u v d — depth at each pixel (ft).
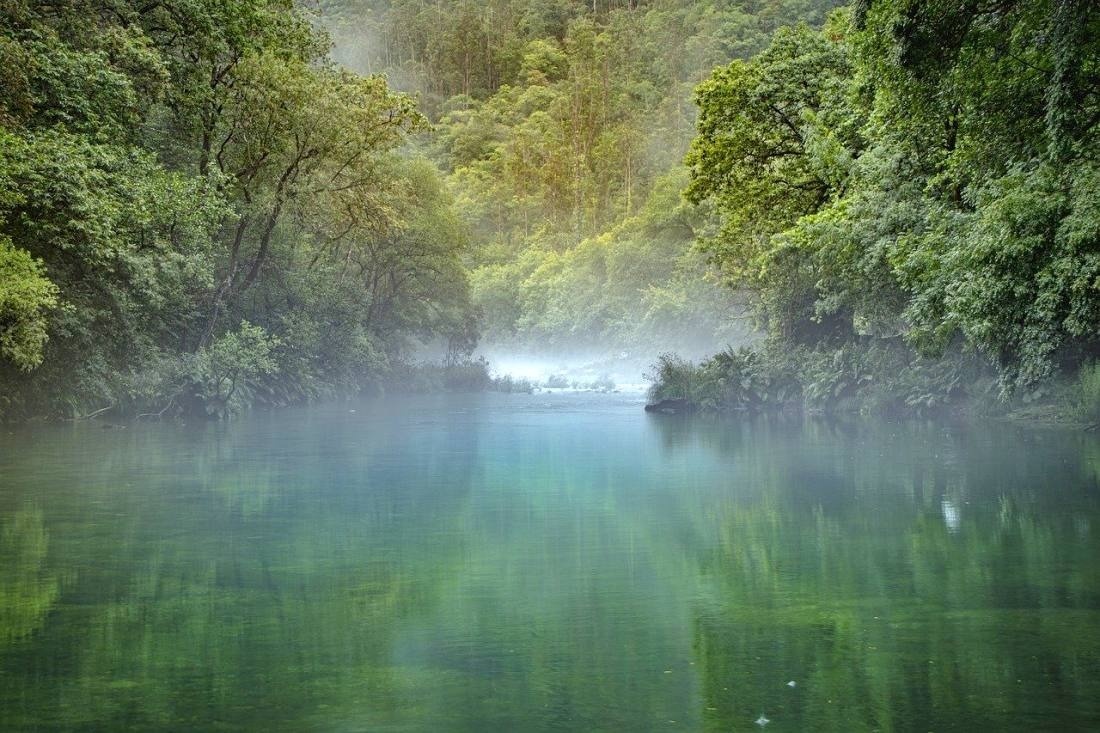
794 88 108.68
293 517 32.73
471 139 600.39
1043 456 47.73
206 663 17.24
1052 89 47.09
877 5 52.90
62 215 69.72
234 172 109.40
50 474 44.88
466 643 18.34
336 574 24.23
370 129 119.24
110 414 88.38
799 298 102.17
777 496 36.81
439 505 35.24
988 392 76.43
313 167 114.01
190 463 49.62
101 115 80.33
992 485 38.14
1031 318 56.54
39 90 75.25
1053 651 17.35
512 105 651.25
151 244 85.71
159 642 18.54
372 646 18.22
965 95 53.98
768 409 96.12
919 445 55.26
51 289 64.80
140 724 14.33
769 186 113.29
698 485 40.27
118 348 86.38
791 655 17.39
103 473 45.21
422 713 14.75
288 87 103.35
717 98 113.91
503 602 21.42
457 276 180.24
